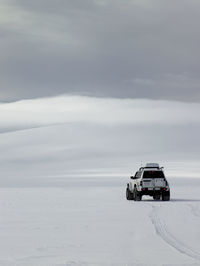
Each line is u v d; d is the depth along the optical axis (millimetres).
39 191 91438
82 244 24375
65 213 41500
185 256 20953
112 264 19219
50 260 20141
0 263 19531
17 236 27438
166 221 34438
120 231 29234
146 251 22219
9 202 55875
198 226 31344
